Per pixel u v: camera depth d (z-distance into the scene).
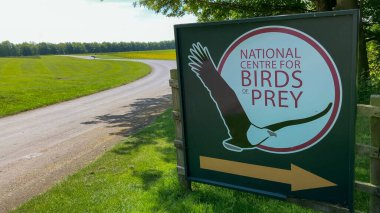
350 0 10.14
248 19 4.00
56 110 16.31
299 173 3.98
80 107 16.86
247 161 4.37
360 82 10.08
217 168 4.65
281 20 3.80
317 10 12.23
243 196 4.71
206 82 4.52
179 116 4.91
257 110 4.18
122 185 5.75
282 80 3.93
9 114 15.71
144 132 9.74
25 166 7.72
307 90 3.77
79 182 6.11
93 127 11.63
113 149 8.16
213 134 4.59
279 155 4.10
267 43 3.96
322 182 3.84
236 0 13.56
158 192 5.11
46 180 6.66
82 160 7.78
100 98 20.20
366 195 4.57
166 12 14.36
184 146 4.85
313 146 3.84
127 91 23.50
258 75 4.09
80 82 30.31
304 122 3.86
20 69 52.44
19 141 10.32
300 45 3.73
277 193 4.18
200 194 4.81
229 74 4.32
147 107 15.66
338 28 3.46
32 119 14.14
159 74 39.94
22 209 5.24
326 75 3.62
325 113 3.70
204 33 4.40
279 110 4.01
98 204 5.05
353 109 3.47
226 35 4.24
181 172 5.03
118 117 13.34
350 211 3.66
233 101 4.35
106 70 48.69
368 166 5.57
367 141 6.54
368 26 13.38
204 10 14.23
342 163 3.67
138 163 6.90
